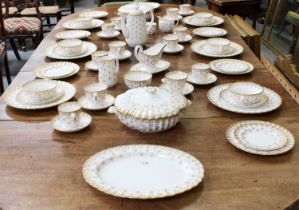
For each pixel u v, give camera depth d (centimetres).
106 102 128
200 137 109
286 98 132
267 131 110
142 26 178
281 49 362
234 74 150
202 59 169
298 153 101
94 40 195
